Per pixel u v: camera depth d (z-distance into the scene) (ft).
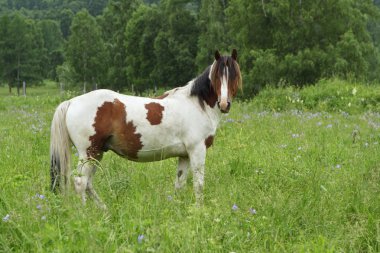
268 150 28.32
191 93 19.26
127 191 19.17
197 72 175.11
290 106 57.11
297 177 22.16
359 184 20.13
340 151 28.25
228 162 25.09
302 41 109.81
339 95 58.75
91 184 18.65
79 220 13.93
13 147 28.30
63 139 17.90
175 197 17.81
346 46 104.01
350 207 18.02
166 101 19.03
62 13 433.48
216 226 14.34
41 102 70.28
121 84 220.43
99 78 225.15
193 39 177.47
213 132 19.67
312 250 13.76
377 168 23.76
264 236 14.78
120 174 21.07
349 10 110.32
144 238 13.05
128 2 226.58
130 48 200.13
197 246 13.12
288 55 104.01
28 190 17.33
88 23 222.48
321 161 26.09
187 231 13.57
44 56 289.12
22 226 13.93
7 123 43.68
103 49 224.94
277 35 109.09
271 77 104.47
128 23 199.41
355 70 104.78
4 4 506.89
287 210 16.74
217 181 20.63
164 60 181.88
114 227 14.90
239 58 117.39
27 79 264.93
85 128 17.80
